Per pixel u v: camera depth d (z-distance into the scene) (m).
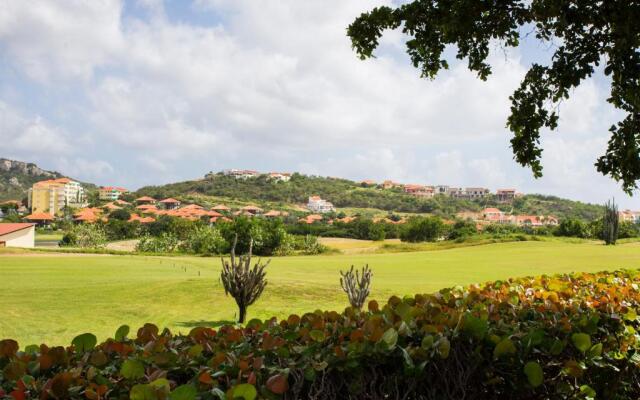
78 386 2.34
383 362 2.81
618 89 6.33
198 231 60.25
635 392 4.21
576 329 3.76
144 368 2.62
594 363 3.63
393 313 3.62
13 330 12.27
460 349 3.17
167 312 14.84
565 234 72.56
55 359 2.66
